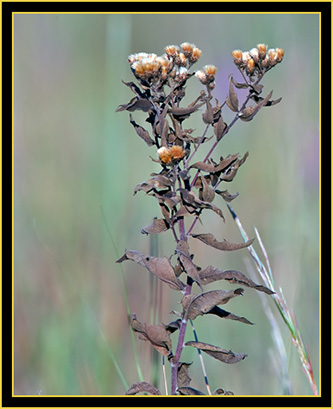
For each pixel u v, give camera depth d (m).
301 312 2.01
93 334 2.04
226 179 1.66
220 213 1.62
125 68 2.40
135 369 2.04
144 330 1.67
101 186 2.38
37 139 2.52
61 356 2.02
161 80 1.64
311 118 2.42
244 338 2.08
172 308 2.08
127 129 2.40
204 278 1.65
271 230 2.24
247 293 2.12
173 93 1.65
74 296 2.09
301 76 2.51
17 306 2.07
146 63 1.63
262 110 2.53
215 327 2.10
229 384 2.04
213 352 1.66
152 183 1.63
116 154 2.27
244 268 2.22
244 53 1.66
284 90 2.52
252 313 2.10
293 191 2.27
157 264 1.65
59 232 2.24
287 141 2.38
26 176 2.40
